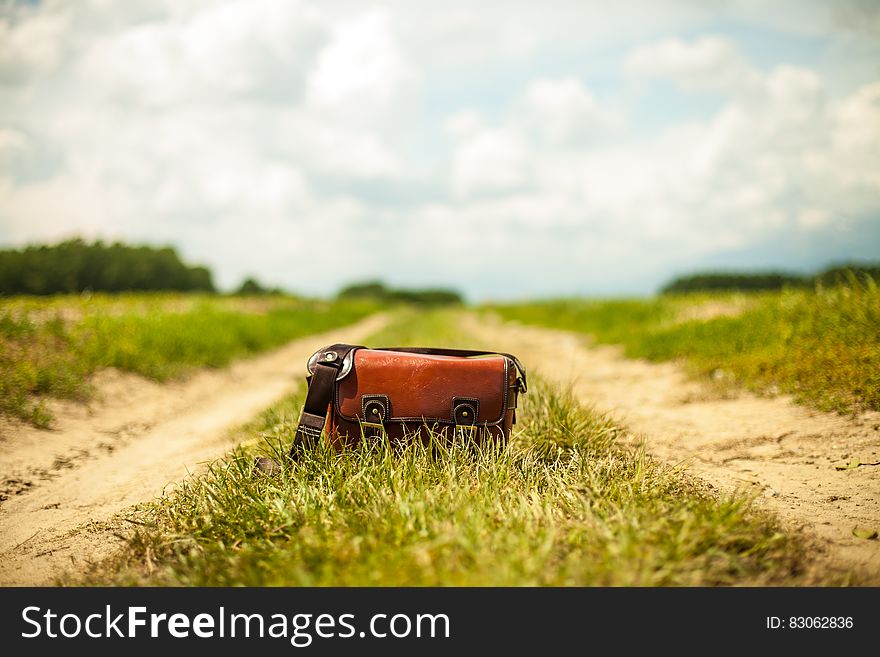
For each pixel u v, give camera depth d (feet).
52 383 26.94
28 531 14.19
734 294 53.78
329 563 9.57
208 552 10.85
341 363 14.06
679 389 27.91
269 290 145.59
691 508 11.16
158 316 45.21
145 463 19.85
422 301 266.77
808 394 21.91
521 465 14.15
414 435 13.67
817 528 12.17
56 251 107.24
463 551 9.46
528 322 83.05
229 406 30.45
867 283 29.37
